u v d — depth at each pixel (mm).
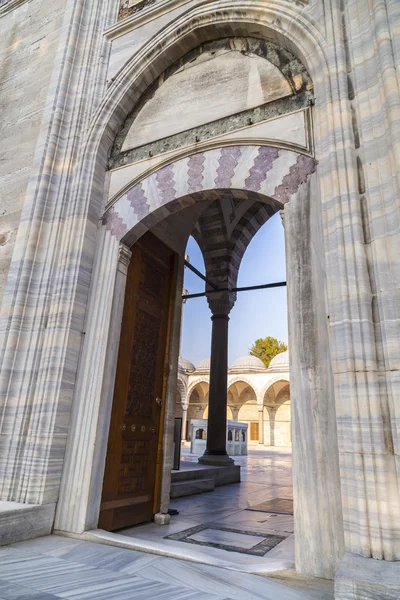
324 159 2883
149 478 4105
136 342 4141
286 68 3516
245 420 28281
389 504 2035
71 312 3775
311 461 2459
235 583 2244
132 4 4926
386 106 2568
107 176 4367
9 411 3660
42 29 5715
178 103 4133
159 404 4418
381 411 2188
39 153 4539
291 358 2721
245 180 3334
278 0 3553
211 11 3922
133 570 2434
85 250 4023
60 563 2527
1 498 3355
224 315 8422
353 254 2506
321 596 2047
